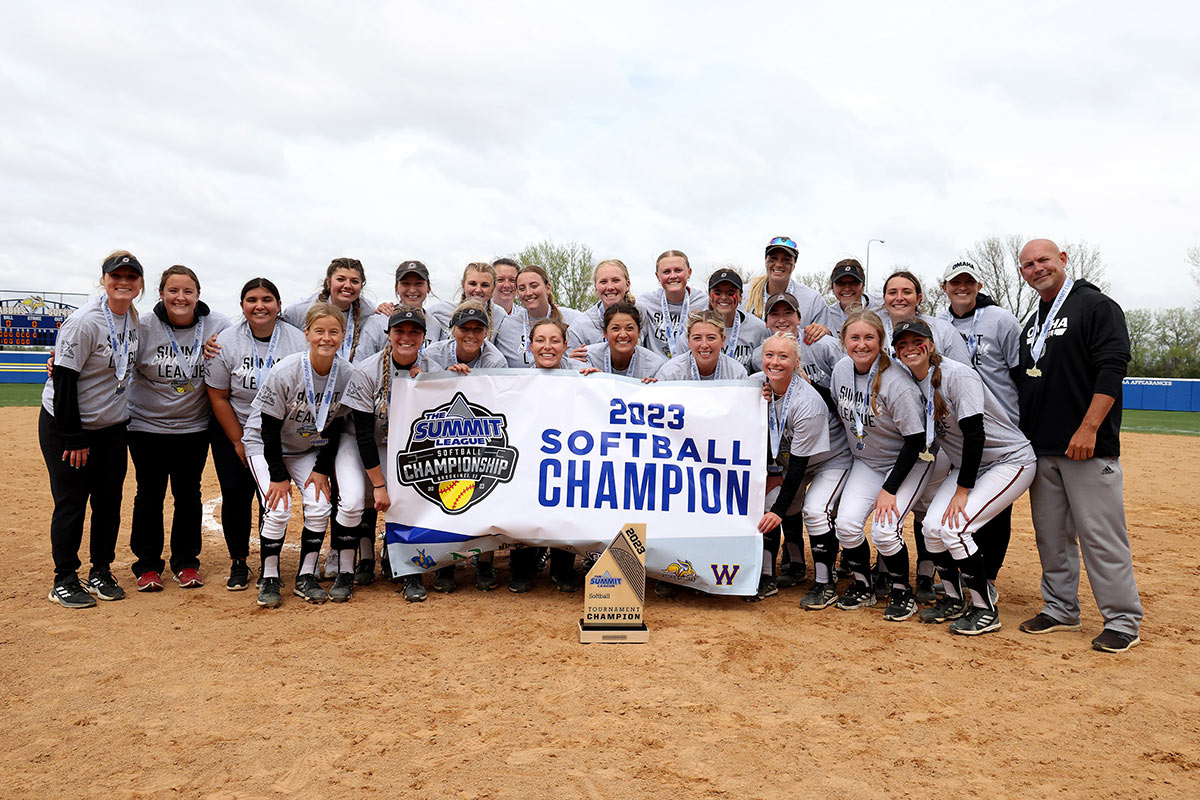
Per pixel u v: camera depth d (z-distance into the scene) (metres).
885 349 5.41
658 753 3.19
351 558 5.33
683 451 5.37
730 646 4.47
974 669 4.18
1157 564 6.74
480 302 5.61
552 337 5.45
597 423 5.39
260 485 5.24
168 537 7.11
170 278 5.20
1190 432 20.66
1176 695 3.86
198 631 4.59
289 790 2.88
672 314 6.75
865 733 3.40
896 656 4.37
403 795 2.86
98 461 5.20
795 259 6.47
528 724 3.44
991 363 5.40
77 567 5.18
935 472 5.32
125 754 3.13
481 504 5.34
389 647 4.37
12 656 4.16
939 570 5.12
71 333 4.84
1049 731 3.44
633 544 4.59
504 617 4.97
